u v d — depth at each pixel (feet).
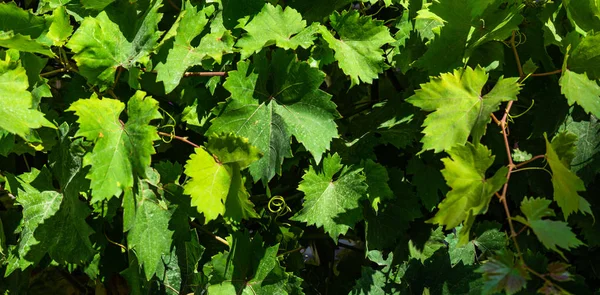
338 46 3.27
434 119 2.99
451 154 2.82
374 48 3.32
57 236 3.30
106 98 3.11
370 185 3.38
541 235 2.70
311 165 3.32
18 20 3.14
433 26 3.44
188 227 3.33
